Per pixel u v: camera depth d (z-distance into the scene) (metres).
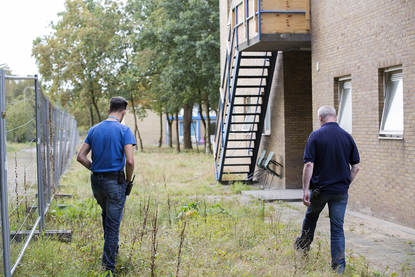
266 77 13.76
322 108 5.43
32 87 6.39
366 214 8.89
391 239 6.83
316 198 5.24
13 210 4.78
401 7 7.73
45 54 40.03
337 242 5.11
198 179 16.27
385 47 8.21
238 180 15.16
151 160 26.19
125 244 5.91
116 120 5.10
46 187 8.03
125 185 5.03
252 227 7.04
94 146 4.94
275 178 14.01
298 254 5.46
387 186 8.20
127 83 35.84
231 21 13.62
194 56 28.22
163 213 8.51
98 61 39.69
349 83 9.99
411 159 7.52
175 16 29.77
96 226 6.95
